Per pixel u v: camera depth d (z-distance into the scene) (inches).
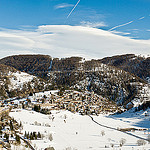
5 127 6378.0
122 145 6279.5
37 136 6441.9
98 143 6446.9
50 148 5295.3
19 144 5172.2
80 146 6067.9
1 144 4847.4
